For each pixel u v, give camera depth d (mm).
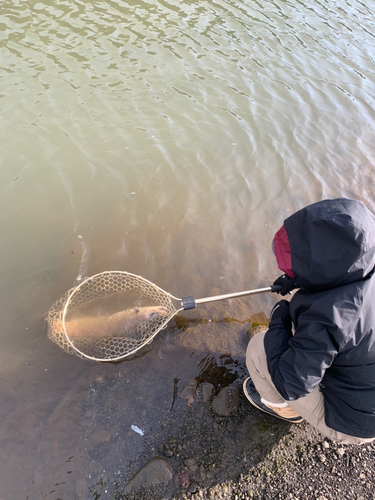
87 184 2455
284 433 1544
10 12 3928
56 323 1728
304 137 2988
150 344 1751
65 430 1483
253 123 3039
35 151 2598
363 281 1112
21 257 2053
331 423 1281
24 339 1733
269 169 2697
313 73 3705
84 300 1865
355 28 4617
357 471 1479
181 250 2170
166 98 3137
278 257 1229
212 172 2627
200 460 1445
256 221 2361
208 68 3520
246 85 3396
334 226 1080
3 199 2311
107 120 2887
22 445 1442
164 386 1622
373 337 1116
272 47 3965
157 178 2549
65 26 3812
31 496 1342
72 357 1683
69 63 3332
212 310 1905
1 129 2701
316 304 1148
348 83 3650
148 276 2025
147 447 1461
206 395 1608
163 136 2830
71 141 2697
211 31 4055
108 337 1760
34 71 3203
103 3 4293
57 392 1577
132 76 3293
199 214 2369
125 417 1526
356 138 3053
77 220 2264
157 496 1361
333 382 1239
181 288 1990
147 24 4008
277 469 1451
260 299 1979
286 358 1234
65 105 2953
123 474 1397
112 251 2125
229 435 1517
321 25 4562
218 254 2174
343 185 2641
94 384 1605
